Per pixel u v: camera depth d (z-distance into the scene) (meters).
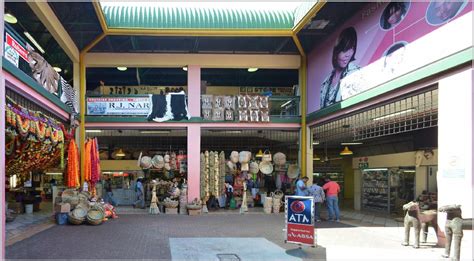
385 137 15.06
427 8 8.40
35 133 8.84
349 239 8.88
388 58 9.73
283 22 13.08
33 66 9.25
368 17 10.72
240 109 14.63
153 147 17.22
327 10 11.27
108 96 14.45
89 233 9.25
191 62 14.82
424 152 12.57
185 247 7.66
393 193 14.30
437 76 8.09
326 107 13.01
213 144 16.42
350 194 22.27
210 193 14.57
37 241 8.19
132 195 16.55
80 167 13.80
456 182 7.50
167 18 12.85
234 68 15.59
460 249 6.69
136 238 8.62
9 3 10.09
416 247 7.87
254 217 12.86
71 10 11.19
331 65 12.84
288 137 15.86
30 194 14.71
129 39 13.59
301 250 7.45
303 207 7.50
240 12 13.12
